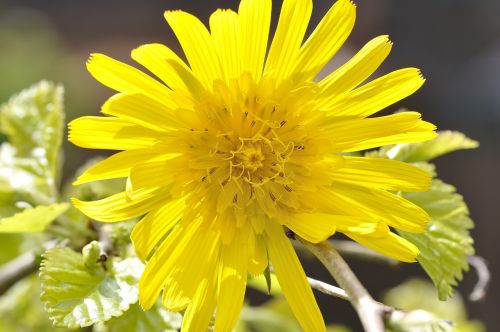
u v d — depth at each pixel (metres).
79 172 0.19
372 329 0.13
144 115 0.15
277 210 0.15
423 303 0.23
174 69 0.15
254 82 0.15
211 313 0.15
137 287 0.15
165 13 0.15
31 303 0.20
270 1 0.15
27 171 0.19
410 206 0.15
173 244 0.15
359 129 0.15
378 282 0.54
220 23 0.15
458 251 0.16
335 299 0.52
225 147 0.15
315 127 0.15
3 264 0.20
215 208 0.15
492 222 0.65
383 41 0.15
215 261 0.15
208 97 0.15
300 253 0.17
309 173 0.15
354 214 0.15
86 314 0.15
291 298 0.15
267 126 0.15
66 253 0.16
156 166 0.15
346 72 0.15
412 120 0.15
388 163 0.15
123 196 0.15
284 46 0.15
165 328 0.16
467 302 0.54
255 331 0.23
